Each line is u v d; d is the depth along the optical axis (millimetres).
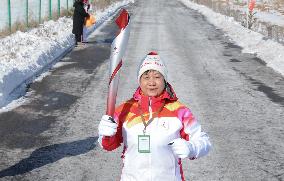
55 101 9773
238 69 13781
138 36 21109
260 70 13672
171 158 3199
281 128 8242
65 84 11344
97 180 5938
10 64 12242
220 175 6156
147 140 3152
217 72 13258
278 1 50781
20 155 6738
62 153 6867
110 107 3201
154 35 21672
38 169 6254
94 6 36031
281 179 6086
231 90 11078
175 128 3176
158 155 3162
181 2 54125
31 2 33781
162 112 3193
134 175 3193
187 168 6359
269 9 44156
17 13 27578
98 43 18797
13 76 11000
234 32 22906
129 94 10398
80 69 13328
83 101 9844
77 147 7129
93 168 6336
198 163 6543
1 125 8078
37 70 12648
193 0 54594
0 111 8859
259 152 7035
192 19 31172
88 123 8336
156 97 3215
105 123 3088
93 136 7656
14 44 15750
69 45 17828
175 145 3025
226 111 9242
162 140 3154
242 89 11211
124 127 3213
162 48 17703
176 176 3230
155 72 3191
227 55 16391
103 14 31828
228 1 52031
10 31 18656
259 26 27641
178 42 19500
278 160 6738
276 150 7141
